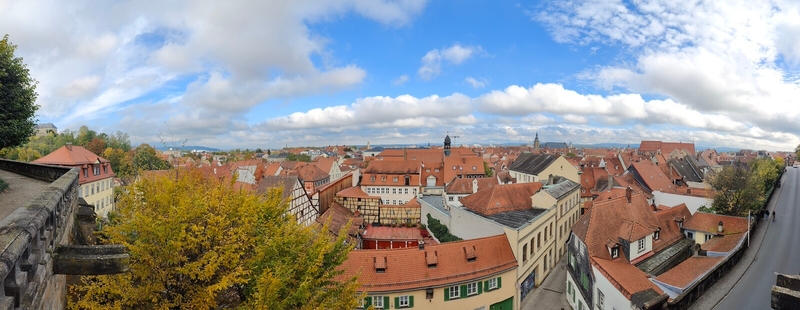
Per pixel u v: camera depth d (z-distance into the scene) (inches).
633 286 947.3
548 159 2918.3
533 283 1481.3
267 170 3784.5
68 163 1964.8
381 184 2979.8
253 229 584.4
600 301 1057.5
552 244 1675.7
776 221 1891.0
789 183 3420.3
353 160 6156.5
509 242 1314.0
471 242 1266.0
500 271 1222.9
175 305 508.7
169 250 503.2
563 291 1456.7
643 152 5994.1
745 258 1343.5
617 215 1347.2
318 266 559.8
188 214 525.3
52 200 355.3
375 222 2331.4
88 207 656.4
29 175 822.5
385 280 1110.4
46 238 314.8
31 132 777.6
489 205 1637.6
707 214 1603.1
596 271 1082.1
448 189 2536.9
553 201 1648.6
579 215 2129.7
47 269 326.3
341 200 2410.2
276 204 666.8
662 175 2714.1
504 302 1258.0
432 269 1159.0
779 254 1384.1
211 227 528.7
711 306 996.6
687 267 1189.7
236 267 538.9
